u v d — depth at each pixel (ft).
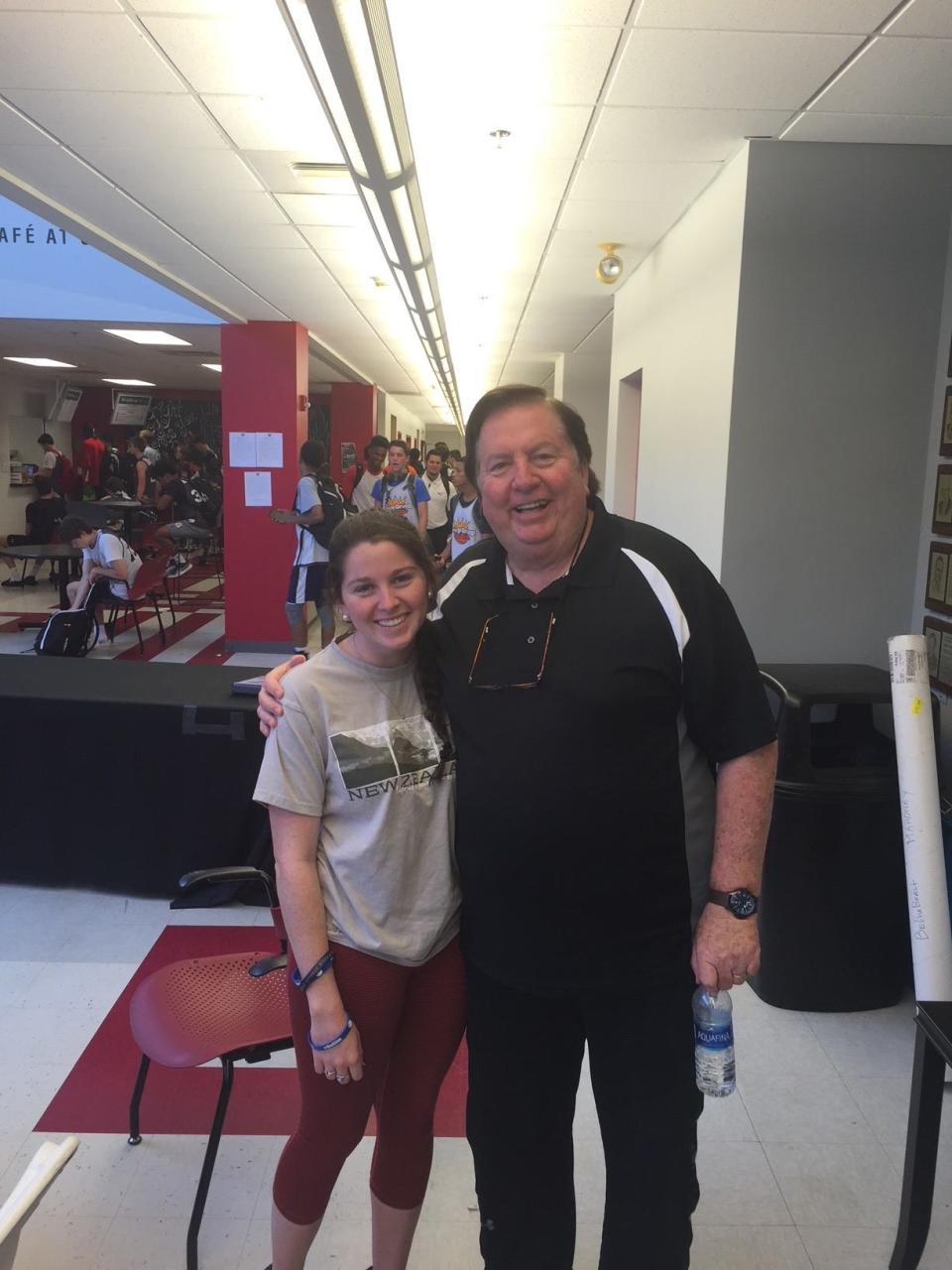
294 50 8.64
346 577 4.26
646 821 4.18
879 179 10.55
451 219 14.44
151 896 10.21
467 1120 4.78
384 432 51.72
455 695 4.42
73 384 51.16
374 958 4.46
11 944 9.20
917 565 10.98
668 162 11.36
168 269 18.33
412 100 9.73
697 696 4.21
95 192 13.25
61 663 11.49
